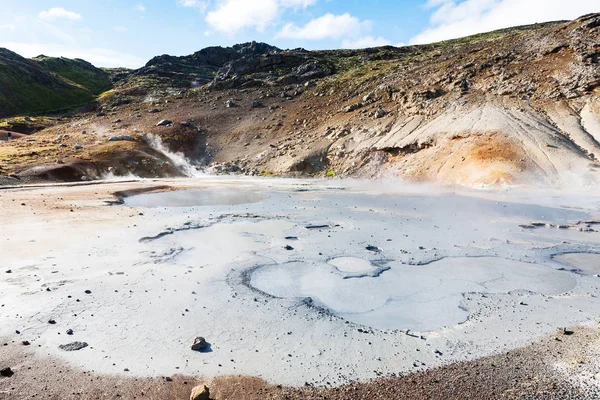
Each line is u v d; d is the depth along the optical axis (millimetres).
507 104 44062
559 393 6066
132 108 79375
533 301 9742
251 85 82188
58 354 7332
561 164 32844
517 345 7609
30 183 38281
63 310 9109
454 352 7430
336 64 88125
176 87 110062
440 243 14984
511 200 26344
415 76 59656
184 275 11477
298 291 10406
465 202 25641
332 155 49281
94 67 141000
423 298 9984
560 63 47062
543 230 17266
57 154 48656
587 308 9289
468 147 37875
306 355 7398
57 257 12922
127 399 6148
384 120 51469
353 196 29000
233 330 8320
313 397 6195
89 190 31172
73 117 90812
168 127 65250
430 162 39688
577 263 12742
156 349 7570
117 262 12562
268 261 12789
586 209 22781
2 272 11406
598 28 48562
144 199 27906
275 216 20438
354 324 8625
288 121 63562
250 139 61531
